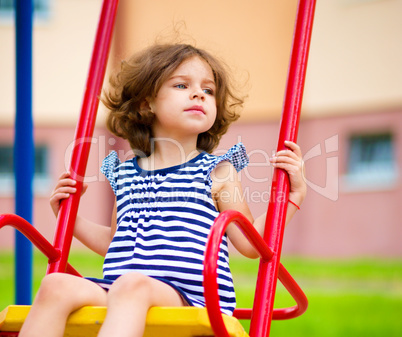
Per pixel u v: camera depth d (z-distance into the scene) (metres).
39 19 7.60
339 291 5.16
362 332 4.21
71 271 1.61
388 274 5.84
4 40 7.80
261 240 1.36
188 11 6.98
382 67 7.02
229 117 1.80
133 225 1.53
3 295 5.24
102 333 1.18
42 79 7.64
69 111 7.64
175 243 1.47
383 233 6.99
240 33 6.99
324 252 7.05
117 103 1.76
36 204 7.57
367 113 7.09
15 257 1.89
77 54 7.62
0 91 7.82
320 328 4.33
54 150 7.64
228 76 1.83
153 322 1.21
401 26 6.97
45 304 1.25
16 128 1.96
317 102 7.21
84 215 7.07
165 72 1.63
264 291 1.38
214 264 1.15
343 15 7.15
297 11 1.62
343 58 7.15
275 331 4.42
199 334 1.21
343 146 7.14
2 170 7.96
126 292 1.23
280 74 7.00
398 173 6.95
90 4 7.61
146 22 6.83
